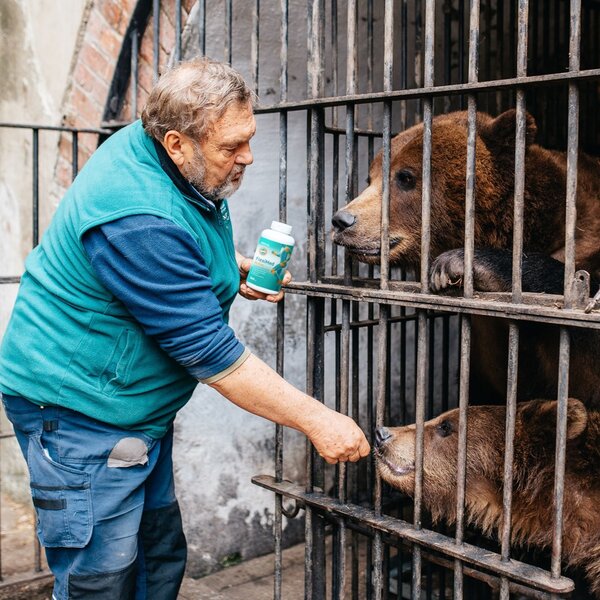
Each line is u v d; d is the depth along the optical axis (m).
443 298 2.61
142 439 2.62
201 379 2.49
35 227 3.97
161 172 2.45
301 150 4.58
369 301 2.87
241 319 4.52
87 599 2.57
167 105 2.36
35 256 2.65
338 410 3.49
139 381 2.54
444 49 4.68
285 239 2.91
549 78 2.25
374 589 3.00
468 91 2.48
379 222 3.34
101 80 4.48
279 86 4.41
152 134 2.44
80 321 2.48
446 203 3.60
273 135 4.43
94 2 4.49
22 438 2.70
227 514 4.55
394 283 2.84
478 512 3.32
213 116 2.35
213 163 2.43
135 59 4.18
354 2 2.85
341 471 3.08
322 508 3.12
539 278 2.92
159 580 2.97
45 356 2.53
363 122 4.79
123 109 4.45
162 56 4.17
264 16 4.27
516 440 3.19
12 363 2.61
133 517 2.63
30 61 5.14
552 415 3.10
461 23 4.44
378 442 3.05
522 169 2.39
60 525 2.54
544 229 3.61
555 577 2.40
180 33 3.68
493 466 3.25
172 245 2.36
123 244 2.33
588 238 3.59
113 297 2.46
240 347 2.48
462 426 2.60
